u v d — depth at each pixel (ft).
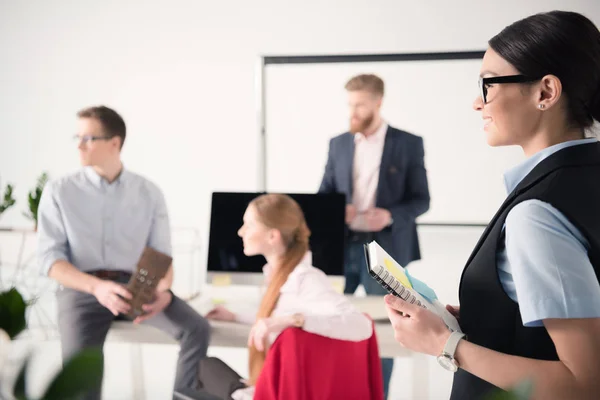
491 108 2.85
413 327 2.84
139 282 8.16
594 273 2.43
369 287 9.72
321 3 11.83
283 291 6.99
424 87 11.03
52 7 12.36
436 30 11.57
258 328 6.21
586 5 11.32
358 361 5.89
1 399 1.29
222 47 12.05
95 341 8.30
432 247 11.06
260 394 5.65
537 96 2.75
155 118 12.23
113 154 9.16
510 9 11.41
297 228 7.25
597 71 2.69
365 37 11.75
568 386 2.38
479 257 2.84
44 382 1.27
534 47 2.72
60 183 9.04
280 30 11.94
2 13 12.44
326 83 11.30
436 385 9.73
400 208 9.98
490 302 2.77
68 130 12.41
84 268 9.05
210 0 12.06
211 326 8.23
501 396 1.28
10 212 12.42
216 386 6.23
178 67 12.16
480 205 10.98
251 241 7.26
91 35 12.30
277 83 11.43
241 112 12.04
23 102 12.48
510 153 10.86
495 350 2.76
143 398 9.86
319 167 11.39
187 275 12.01
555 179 2.55
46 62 12.41
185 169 12.17
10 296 1.46
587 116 2.76
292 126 11.42
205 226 12.10
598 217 2.46
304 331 5.66
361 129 10.22
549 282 2.41
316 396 5.65
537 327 2.63
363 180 10.23
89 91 12.35
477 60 10.91
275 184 11.53
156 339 8.46
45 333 10.42
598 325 2.37
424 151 10.21
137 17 12.21
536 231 2.48
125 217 9.18
